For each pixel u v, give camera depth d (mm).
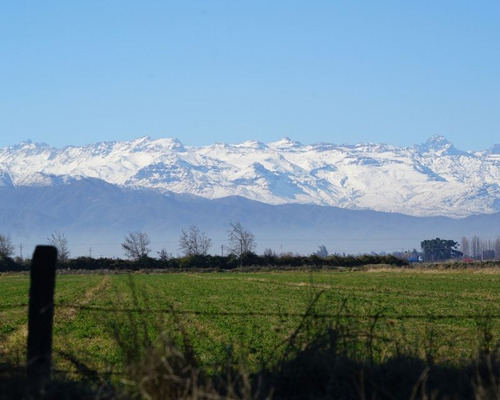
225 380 18828
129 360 17828
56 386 17781
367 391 18516
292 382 18797
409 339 34125
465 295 88062
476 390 17141
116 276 173125
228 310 67312
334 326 21266
